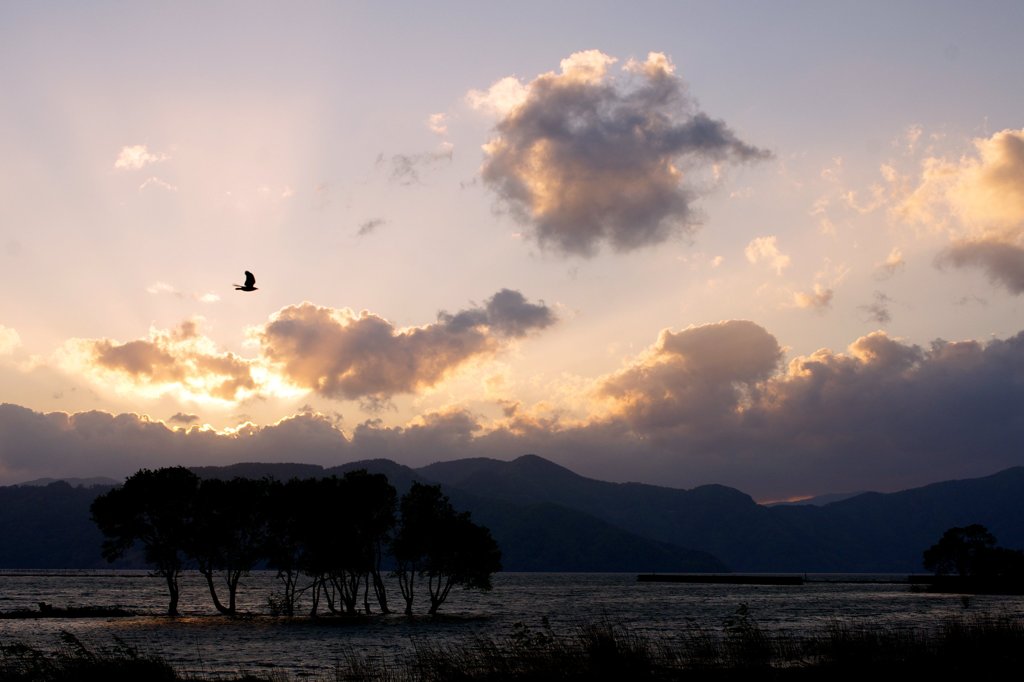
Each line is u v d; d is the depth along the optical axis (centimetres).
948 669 3559
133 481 11175
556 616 12212
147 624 10462
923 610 12188
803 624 9306
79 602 16900
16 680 3953
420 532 11388
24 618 11494
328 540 11244
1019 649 3847
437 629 9769
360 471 11538
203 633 9181
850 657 3769
